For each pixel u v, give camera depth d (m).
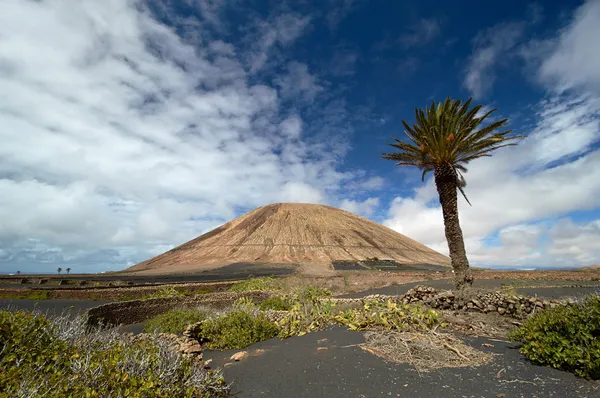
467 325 9.53
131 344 5.77
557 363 5.75
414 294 14.93
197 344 8.67
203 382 5.27
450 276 34.12
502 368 5.89
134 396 3.84
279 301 16.36
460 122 16.33
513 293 12.27
